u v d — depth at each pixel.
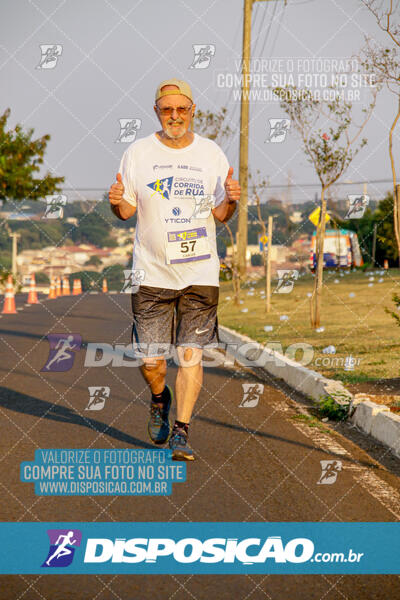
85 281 36.00
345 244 35.84
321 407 6.61
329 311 16.81
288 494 4.21
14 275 37.59
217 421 6.12
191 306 4.85
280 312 17.03
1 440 5.36
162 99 4.66
